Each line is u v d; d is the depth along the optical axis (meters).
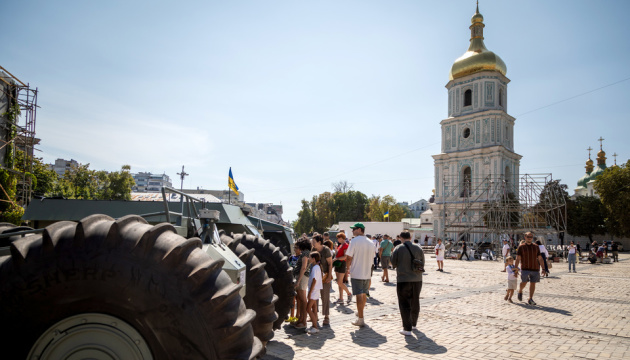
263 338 4.87
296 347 6.09
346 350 5.94
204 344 2.45
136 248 2.50
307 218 82.31
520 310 9.16
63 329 2.42
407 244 7.12
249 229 11.85
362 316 7.43
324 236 11.98
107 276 2.41
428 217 78.75
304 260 7.21
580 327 7.45
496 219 33.78
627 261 30.30
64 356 2.39
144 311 2.42
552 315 8.59
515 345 6.25
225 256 4.25
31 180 22.17
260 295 4.94
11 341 2.34
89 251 2.44
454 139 47.88
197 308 2.47
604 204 44.38
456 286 13.51
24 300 2.36
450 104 49.56
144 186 126.00
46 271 2.38
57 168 84.69
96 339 2.42
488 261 28.33
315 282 7.05
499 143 44.88
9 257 2.52
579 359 5.58
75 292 2.39
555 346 6.20
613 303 10.16
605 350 6.00
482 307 9.49
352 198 77.94
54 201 11.09
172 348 2.42
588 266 24.48
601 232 51.66
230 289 2.63
